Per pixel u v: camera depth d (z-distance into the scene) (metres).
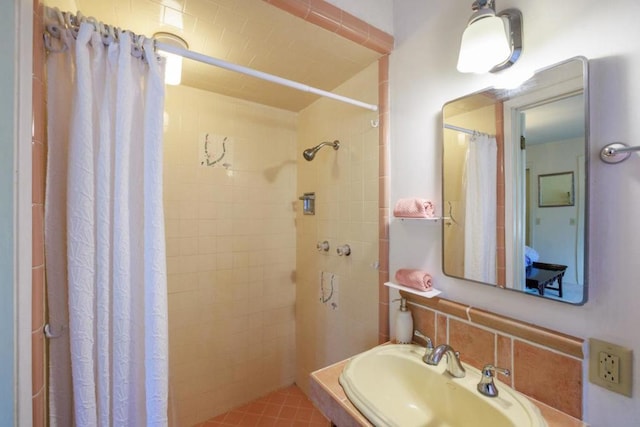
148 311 0.88
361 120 1.47
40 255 0.71
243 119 1.89
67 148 0.80
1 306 0.60
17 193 0.62
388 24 1.27
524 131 0.82
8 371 0.61
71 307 0.76
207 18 1.09
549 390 0.76
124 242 0.84
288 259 2.09
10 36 0.61
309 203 1.92
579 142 0.70
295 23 1.12
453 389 0.86
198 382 1.74
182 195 1.68
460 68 0.87
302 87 1.10
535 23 0.80
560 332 0.75
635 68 0.63
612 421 0.66
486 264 0.91
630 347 0.64
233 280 1.86
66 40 0.77
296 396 1.98
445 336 1.03
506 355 0.85
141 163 0.90
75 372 0.76
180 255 1.68
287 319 2.08
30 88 0.64
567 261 0.73
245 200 1.91
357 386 0.85
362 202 1.47
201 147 1.74
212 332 1.79
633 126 0.63
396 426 0.67
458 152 1.00
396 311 1.24
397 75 1.26
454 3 1.02
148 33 1.18
